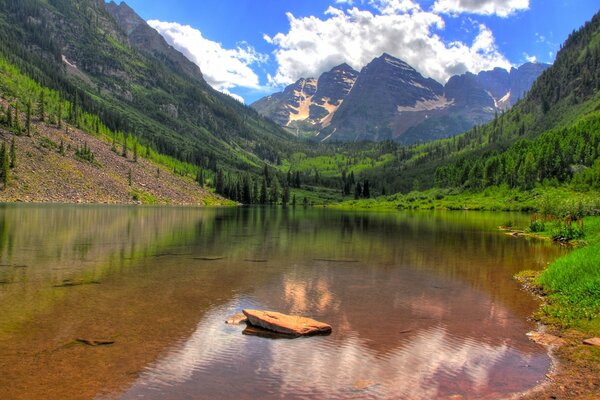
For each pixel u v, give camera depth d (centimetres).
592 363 1382
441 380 1263
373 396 1155
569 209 7300
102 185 16238
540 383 1242
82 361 1353
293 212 14600
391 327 1788
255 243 4806
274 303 2161
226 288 2472
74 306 1998
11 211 8675
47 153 16225
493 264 3500
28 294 2220
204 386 1200
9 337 1557
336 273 3036
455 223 8981
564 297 2175
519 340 1628
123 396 1126
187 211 12369
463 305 2164
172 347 1498
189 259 3531
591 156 18588
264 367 1345
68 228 5772
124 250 3975
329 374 1298
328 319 1898
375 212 15675
